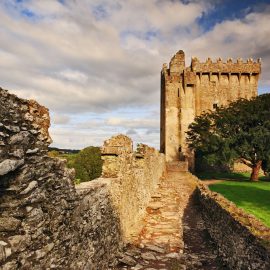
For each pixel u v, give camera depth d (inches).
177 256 310.5
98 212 249.6
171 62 2223.2
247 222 333.1
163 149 2316.7
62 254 180.1
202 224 582.6
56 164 181.9
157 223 442.9
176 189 869.2
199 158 2085.4
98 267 242.7
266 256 248.1
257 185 1317.7
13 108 146.4
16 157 145.3
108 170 330.3
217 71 2198.6
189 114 2178.9
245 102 1609.3
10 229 140.5
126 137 378.0
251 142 1457.9
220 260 394.3
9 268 131.6
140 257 306.5
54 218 173.3
